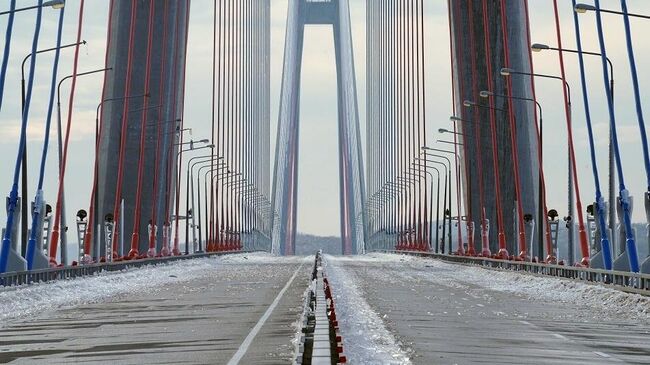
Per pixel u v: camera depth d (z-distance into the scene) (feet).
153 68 413.39
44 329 107.24
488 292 187.42
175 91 427.74
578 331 105.09
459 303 152.15
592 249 281.74
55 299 158.92
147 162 409.28
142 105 410.72
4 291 155.22
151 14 403.34
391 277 256.73
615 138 174.40
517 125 407.85
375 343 85.76
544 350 84.84
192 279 239.71
